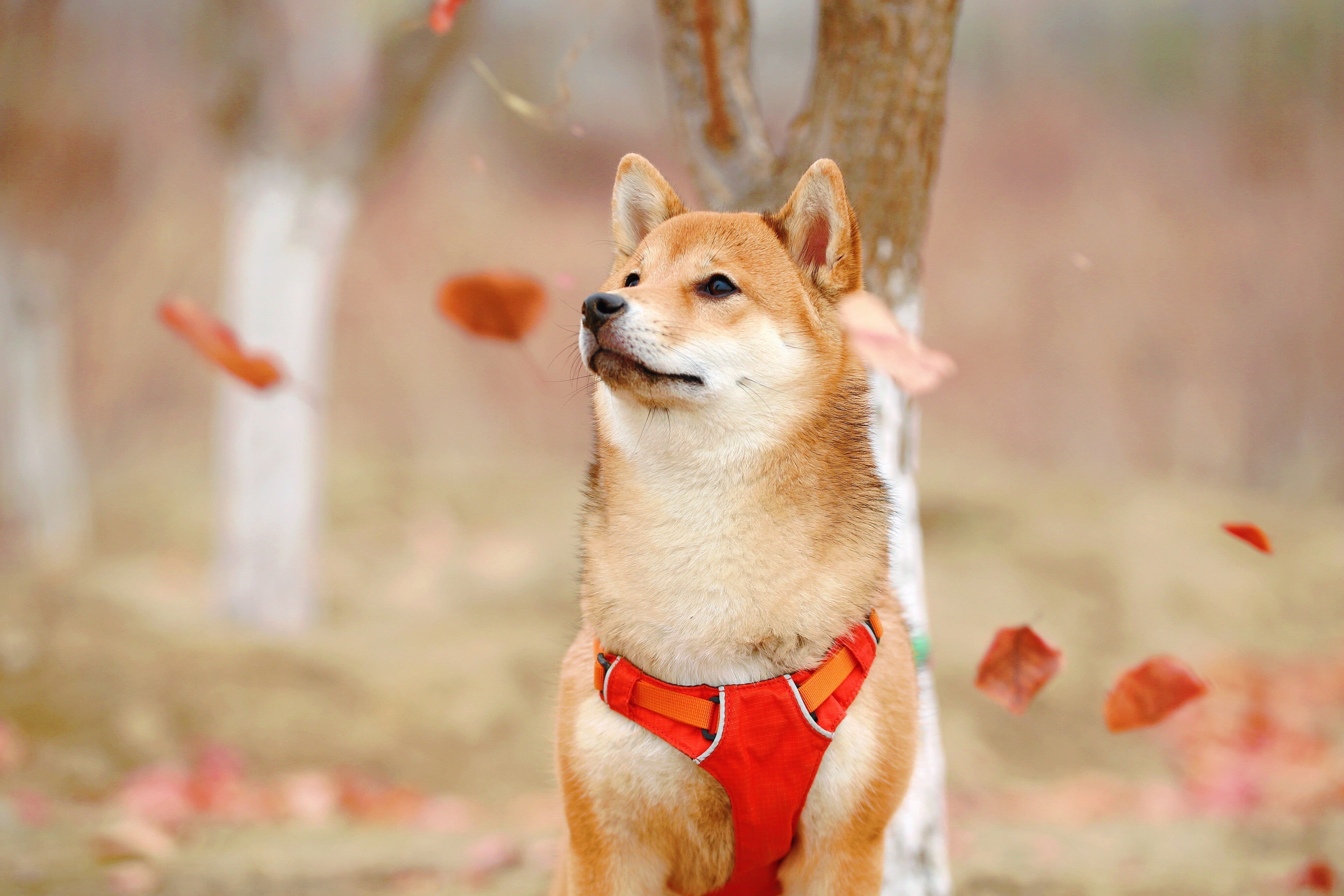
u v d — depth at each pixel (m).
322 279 10.46
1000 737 9.70
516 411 23.55
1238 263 26.22
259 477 10.38
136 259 21.25
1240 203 26.56
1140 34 28.22
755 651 3.26
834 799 3.29
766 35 25.64
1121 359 26.94
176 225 21.39
